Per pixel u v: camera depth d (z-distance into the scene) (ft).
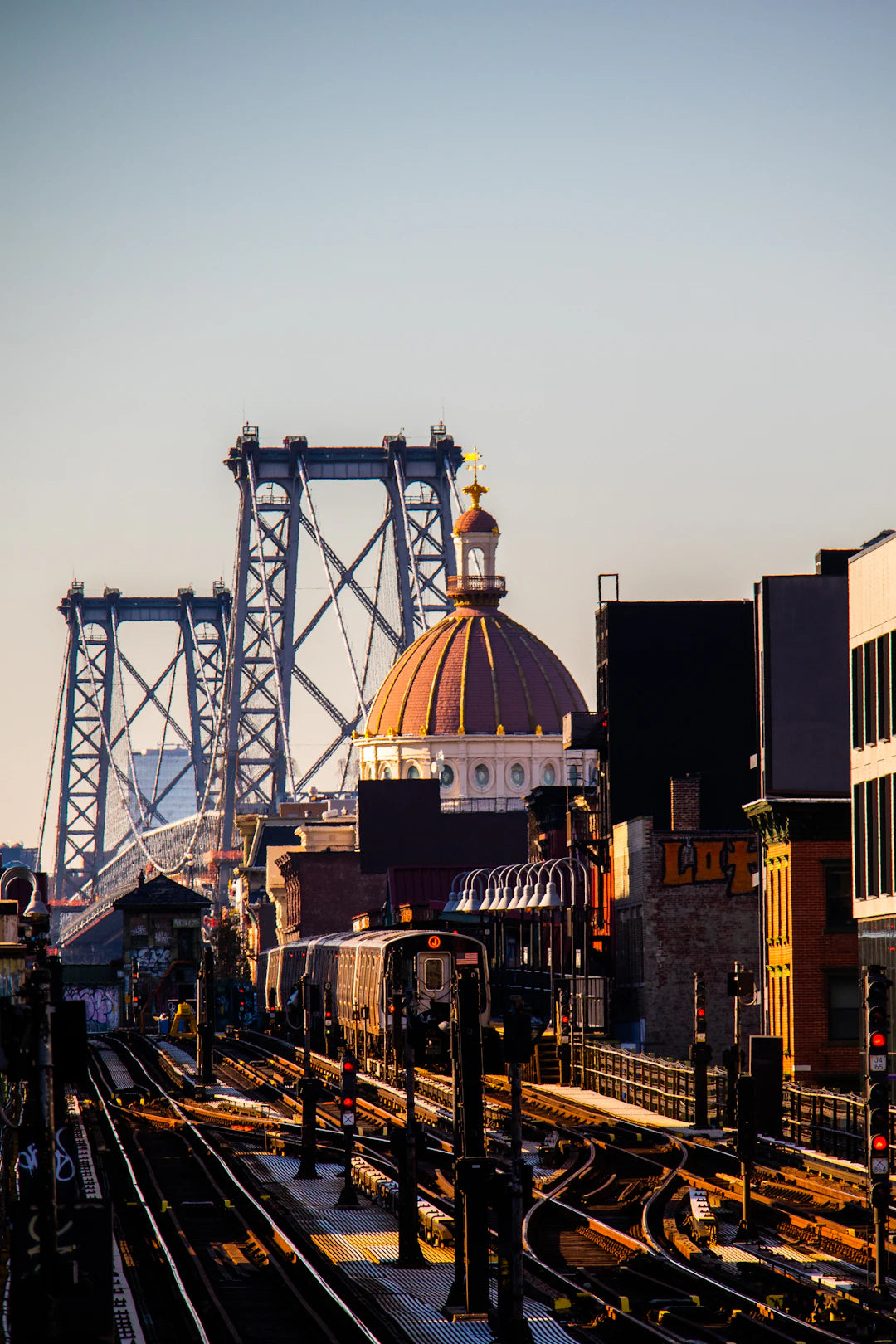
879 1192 388.57
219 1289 392.88
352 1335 339.98
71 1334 319.88
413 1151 422.82
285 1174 582.76
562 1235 457.68
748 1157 448.24
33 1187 428.97
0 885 568.41
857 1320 349.20
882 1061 393.50
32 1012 314.96
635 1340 337.11
